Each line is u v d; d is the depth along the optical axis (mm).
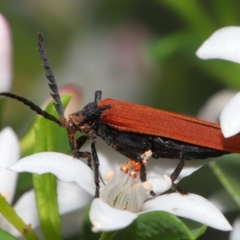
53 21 136
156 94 129
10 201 98
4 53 100
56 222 95
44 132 95
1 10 132
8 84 101
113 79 137
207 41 92
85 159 101
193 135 96
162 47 113
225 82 113
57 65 137
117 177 93
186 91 127
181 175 96
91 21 137
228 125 88
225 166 101
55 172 91
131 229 88
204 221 89
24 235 94
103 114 96
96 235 98
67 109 107
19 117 127
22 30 133
